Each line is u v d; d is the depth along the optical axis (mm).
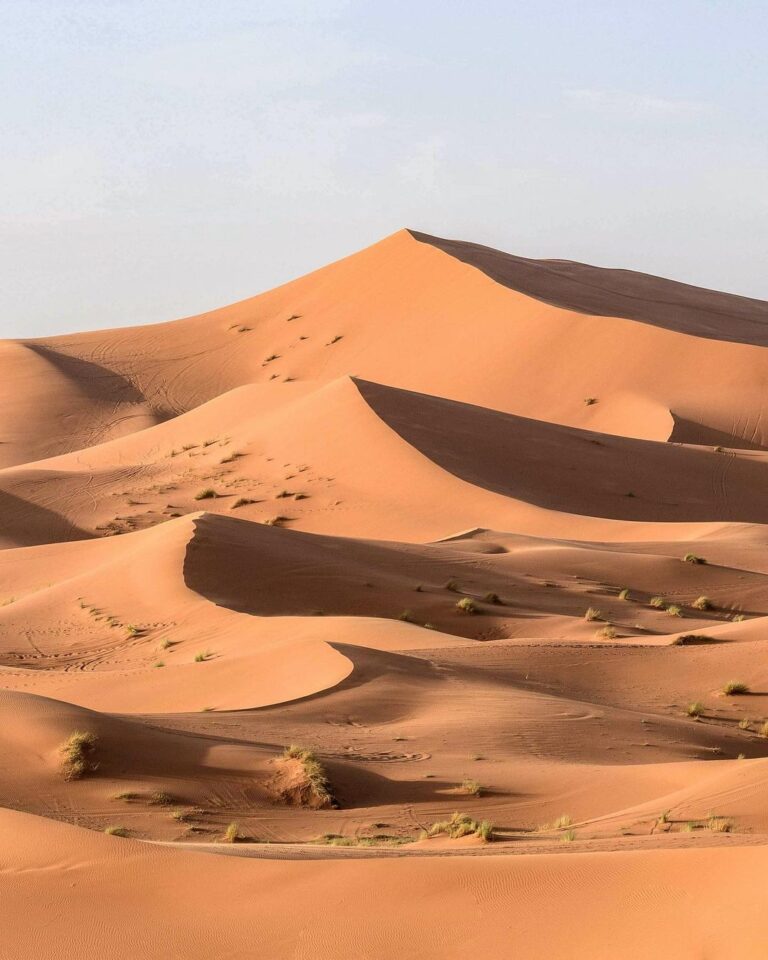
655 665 62531
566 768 40344
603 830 30312
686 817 31203
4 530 129750
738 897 15852
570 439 146000
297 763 37156
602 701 56750
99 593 84562
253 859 20109
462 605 81250
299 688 52500
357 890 18453
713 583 93750
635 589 91938
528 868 18500
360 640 65125
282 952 16922
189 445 155375
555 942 16219
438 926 17078
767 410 187375
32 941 17703
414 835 32094
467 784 37312
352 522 119625
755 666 61938
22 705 39031
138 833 30688
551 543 104062
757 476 144125
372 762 40156
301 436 141375
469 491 122562
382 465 129750
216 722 44500
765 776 34406
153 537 95125
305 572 86062
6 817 22875
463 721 46656
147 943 17438
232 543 88688
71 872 20062
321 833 32250
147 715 45094
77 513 133250
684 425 180500
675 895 16594
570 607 85125
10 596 94125
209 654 66438
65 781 34719
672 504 133000
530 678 59062
